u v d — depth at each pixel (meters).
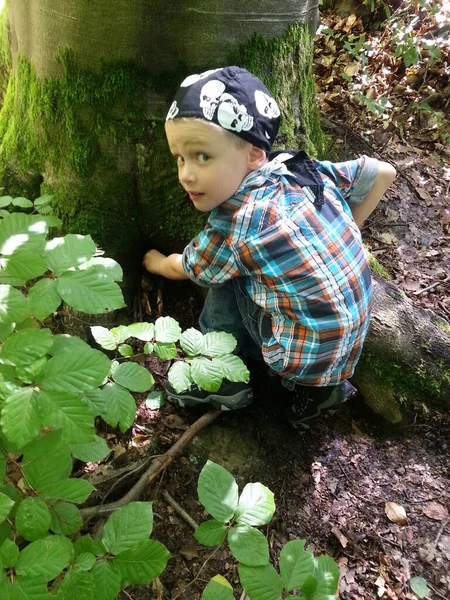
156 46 1.64
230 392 1.82
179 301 2.24
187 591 1.60
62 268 1.02
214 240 1.52
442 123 3.28
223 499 1.12
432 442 2.11
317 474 1.98
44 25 1.66
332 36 3.64
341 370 1.69
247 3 1.65
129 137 1.80
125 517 1.03
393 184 3.01
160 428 1.92
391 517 1.87
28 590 0.86
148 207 1.99
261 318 1.71
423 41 3.18
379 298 2.09
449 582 1.74
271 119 1.42
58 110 1.80
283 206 1.46
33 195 2.04
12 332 1.00
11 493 1.06
